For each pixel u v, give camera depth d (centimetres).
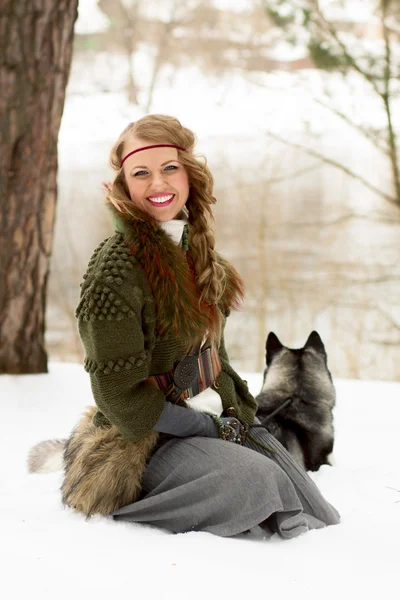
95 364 255
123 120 2158
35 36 593
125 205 270
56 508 284
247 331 1956
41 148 612
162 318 262
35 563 221
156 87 2239
